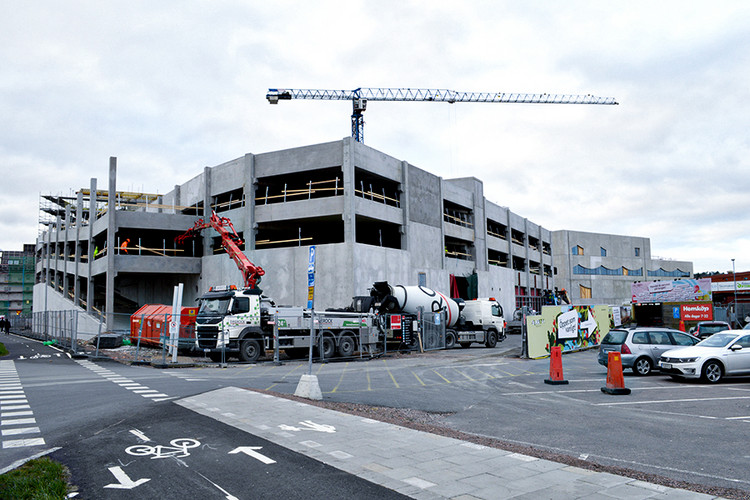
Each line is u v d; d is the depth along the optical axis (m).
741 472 6.61
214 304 23.19
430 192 45.00
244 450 7.39
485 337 33.25
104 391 13.37
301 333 24.19
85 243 54.12
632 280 88.81
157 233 45.50
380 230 39.72
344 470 6.39
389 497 5.43
